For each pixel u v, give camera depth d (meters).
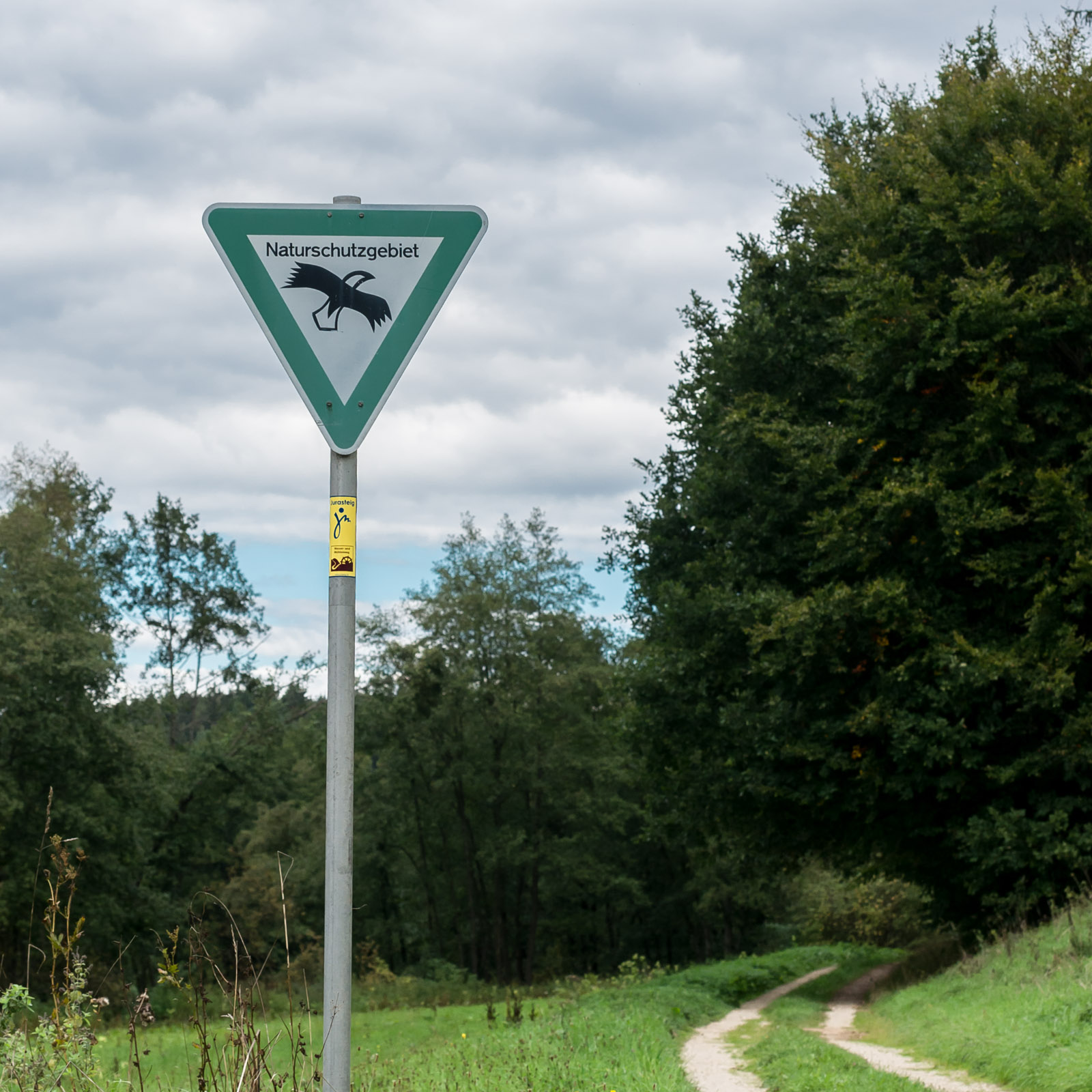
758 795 19.22
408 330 3.22
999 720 16.98
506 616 43.16
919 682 17.14
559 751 43.50
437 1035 15.43
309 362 3.20
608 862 47.50
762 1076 9.27
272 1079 3.28
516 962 46.75
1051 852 16.09
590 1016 13.02
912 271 18.55
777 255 21.69
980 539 17.55
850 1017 16.09
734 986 21.22
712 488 20.84
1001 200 17.14
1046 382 16.83
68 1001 3.37
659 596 20.67
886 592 16.80
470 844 44.94
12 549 33.06
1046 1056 7.84
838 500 18.88
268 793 43.19
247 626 45.03
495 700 43.03
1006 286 16.61
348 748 2.95
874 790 17.95
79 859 3.34
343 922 2.86
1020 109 18.22
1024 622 16.97
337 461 3.16
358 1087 6.73
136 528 44.72
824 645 17.62
